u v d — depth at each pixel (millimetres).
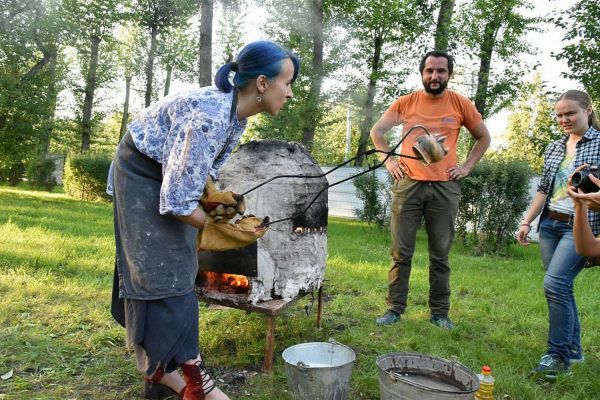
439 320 4090
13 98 14492
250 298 2967
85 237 7234
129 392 2660
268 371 2963
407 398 2176
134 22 21297
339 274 5773
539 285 5797
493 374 3070
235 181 3127
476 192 8766
